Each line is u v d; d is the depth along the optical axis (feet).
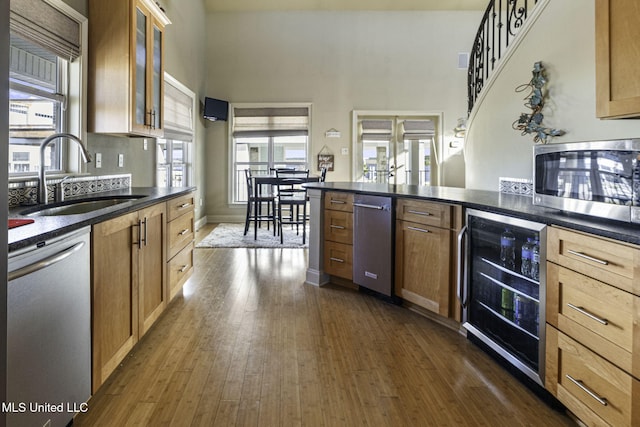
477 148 11.03
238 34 22.67
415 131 23.20
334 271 10.98
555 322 5.15
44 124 7.82
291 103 22.85
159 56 10.59
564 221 4.92
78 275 4.68
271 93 22.85
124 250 6.07
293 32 22.79
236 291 10.58
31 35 6.77
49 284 4.06
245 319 8.58
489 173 10.30
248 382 6.01
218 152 22.86
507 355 6.25
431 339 7.64
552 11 7.83
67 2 7.84
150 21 9.75
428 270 8.39
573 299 4.82
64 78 8.29
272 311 9.09
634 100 4.91
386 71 22.97
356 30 22.88
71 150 8.36
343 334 7.84
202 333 7.82
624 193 4.54
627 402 4.02
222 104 21.88
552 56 7.86
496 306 6.71
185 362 6.62
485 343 6.93
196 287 10.91
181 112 17.33
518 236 6.14
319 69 22.88
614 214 4.66
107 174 10.01
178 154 18.37
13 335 3.52
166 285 8.27
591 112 6.86
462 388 5.89
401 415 5.22
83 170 8.57
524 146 8.79
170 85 15.62
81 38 8.34
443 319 8.43
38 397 3.91
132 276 6.39
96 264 5.12
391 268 9.35
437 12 22.89
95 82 8.64
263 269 12.91
